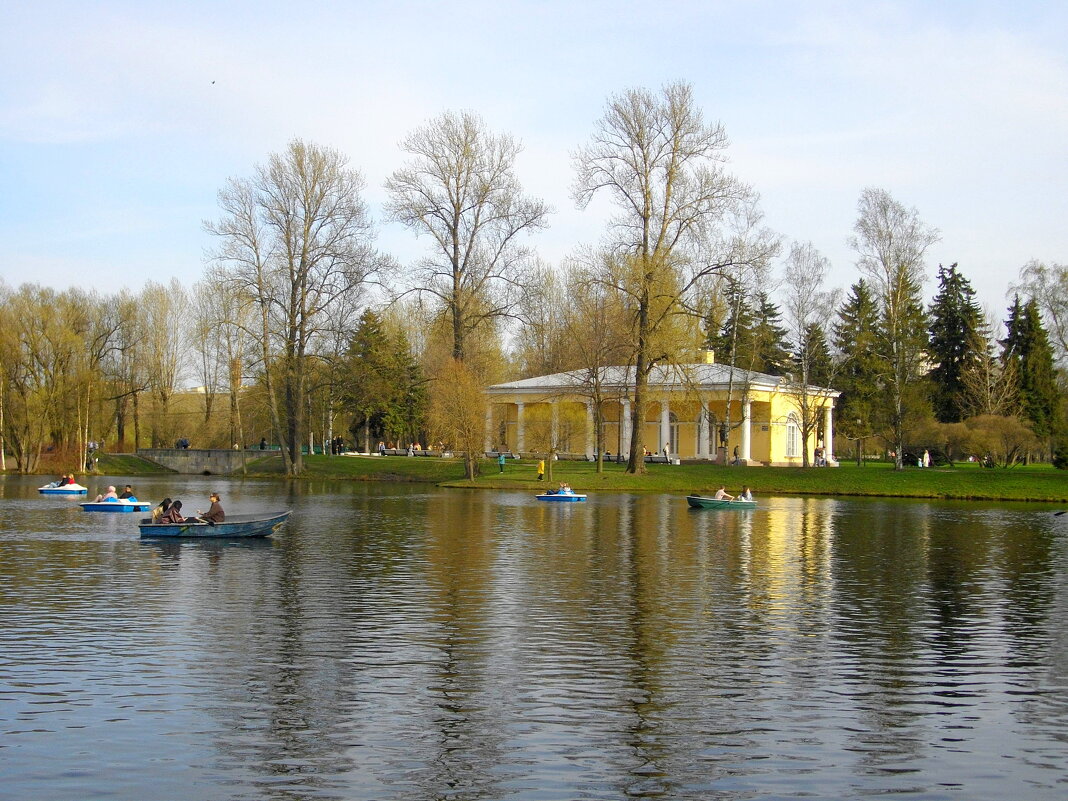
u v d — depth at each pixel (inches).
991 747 537.3
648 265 2551.7
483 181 2810.0
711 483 2731.3
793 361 4522.6
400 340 4030.5
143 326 3927.2
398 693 620.7
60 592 957.2
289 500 2276.1
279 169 2989.7
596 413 3154.5
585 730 555.8
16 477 3191.4
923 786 484.1
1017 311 3570.4
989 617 880.3
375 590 979.9
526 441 3538.4
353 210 3014.3
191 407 4495.6
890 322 2918.3
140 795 462.9
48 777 482.6
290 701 602.5
